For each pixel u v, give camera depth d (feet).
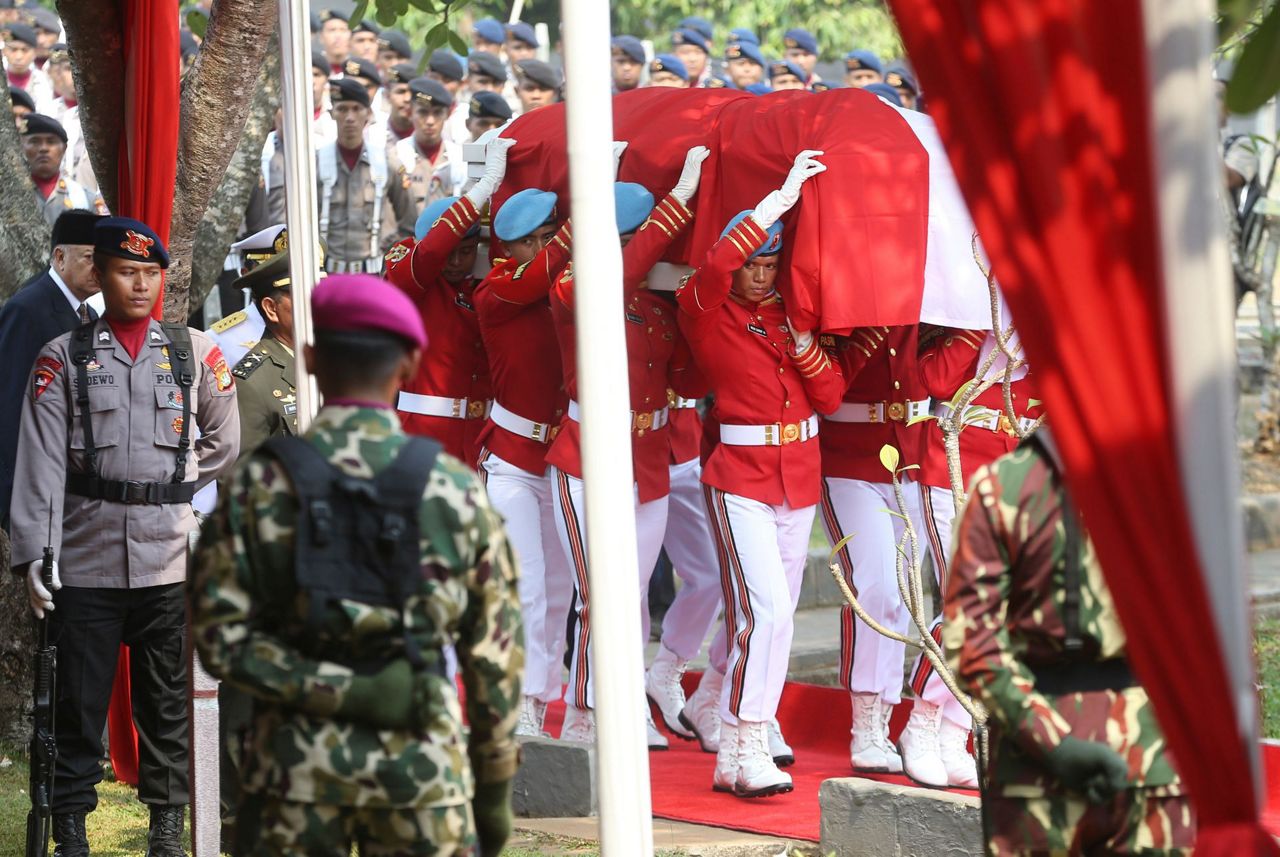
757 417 44.50
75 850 39.17
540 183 50.47
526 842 41.39
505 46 99.96
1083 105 17.43
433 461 22.61
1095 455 17.62
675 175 47.06
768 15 135.23
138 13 43.52
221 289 75.25
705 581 51.11
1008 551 22.70
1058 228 17.48
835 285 42.96
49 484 37.93
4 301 51.75
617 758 23.89
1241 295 64.75
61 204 75.87
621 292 23.99
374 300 22.82
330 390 22.95
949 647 22.76
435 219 52.80
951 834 37.09
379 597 21.97
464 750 22.81
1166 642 17.51
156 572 39.06
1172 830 22.26
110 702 44.60
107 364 38.96
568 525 47.55
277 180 74.84
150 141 43.73
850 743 51.42
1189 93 16.94
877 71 94.12
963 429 45.16
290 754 21.89
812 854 40.06
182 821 40.29
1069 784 22.13
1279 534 80.53
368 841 22.27
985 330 44.73
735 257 42.52
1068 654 22.58
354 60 84.64
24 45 90.94
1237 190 64.13
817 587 75.31
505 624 22.95
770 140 44.68
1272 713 53.26
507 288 48.21
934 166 44.27
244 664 21.84
